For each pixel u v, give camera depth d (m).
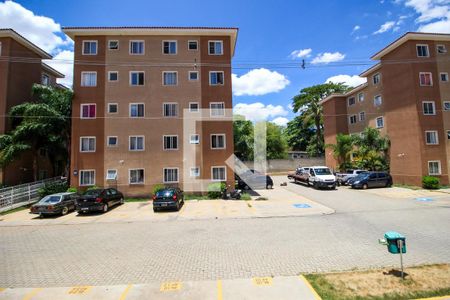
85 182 22.89
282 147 46.22
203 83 24.09
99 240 11.03
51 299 5.86
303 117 51.28
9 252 9.66
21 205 20.17
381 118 31.12
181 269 7.49
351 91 36.56
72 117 23.22
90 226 13.96
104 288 6.34
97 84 23.62
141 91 23.78
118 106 23.55
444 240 9.52
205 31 24.16
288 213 15.69
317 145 48.22
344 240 9.88
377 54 29.50
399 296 5.42
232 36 25.11
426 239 9.68
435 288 5.69
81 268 7.82
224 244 9.85
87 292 6.15
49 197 17.58
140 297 5.80
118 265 7.97
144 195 22.91
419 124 25.33
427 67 26.08
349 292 5.64
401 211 15.21
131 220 15.13
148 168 23.16
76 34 23.81
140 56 24.08
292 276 6.65
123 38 24.14
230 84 24.20
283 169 45.28
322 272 6.88
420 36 25.80
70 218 16.12
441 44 26.55
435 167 25.20
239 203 19.59
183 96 23.89
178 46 24.38
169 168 23.20
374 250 8.62
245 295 5.72
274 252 8.70
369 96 33.44
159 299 5.68
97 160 23.03
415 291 5.59
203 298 5.65
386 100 29.44
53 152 24.84
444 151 25.42
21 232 13.03
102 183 22.88
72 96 23.33
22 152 22.44
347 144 33.22
